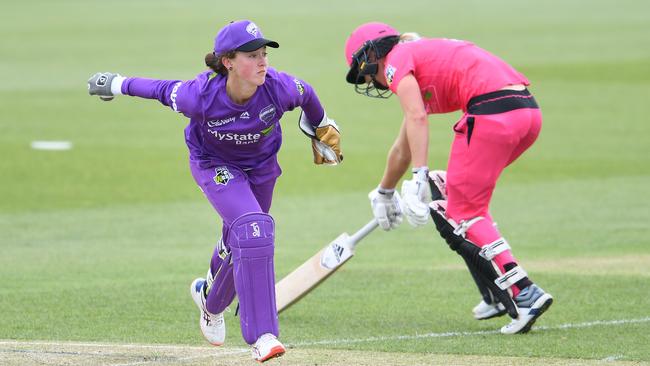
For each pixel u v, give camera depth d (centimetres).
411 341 2016
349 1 15075
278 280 2753
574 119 6103
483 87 2086
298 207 4066
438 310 2361
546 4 14175
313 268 2273
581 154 5078
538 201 4038
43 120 6219
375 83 2236
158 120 6278
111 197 4275
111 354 1888
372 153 5194
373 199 2258
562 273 2742
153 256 3156
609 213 3753
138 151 5300
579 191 4222
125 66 8525
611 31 10731
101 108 6700
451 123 6169
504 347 1948
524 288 2078
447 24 11612
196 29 11600
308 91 1788
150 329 2155
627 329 2097
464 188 2114
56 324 2200
